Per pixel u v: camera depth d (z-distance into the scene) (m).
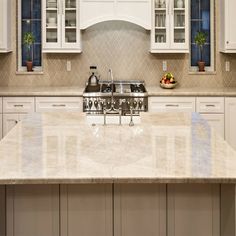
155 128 3.98
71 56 6.90
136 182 2.55
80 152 3.15
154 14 6.47
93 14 6.45
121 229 2.87
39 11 6.98
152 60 6.90
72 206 2.85
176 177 2.55
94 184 2.83
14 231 2.86
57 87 6.80
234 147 6.26
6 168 2.75
